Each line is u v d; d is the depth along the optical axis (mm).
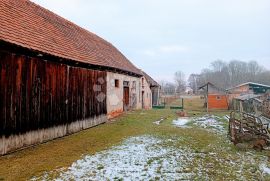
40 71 10969
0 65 8781
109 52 24016
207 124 19516
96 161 8680
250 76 118812
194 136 13781
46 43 12109
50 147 10484
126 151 10078
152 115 23469
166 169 7996
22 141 9859
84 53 16172
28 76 10211
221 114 28594
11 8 12070
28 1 15125
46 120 11359
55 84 12055
